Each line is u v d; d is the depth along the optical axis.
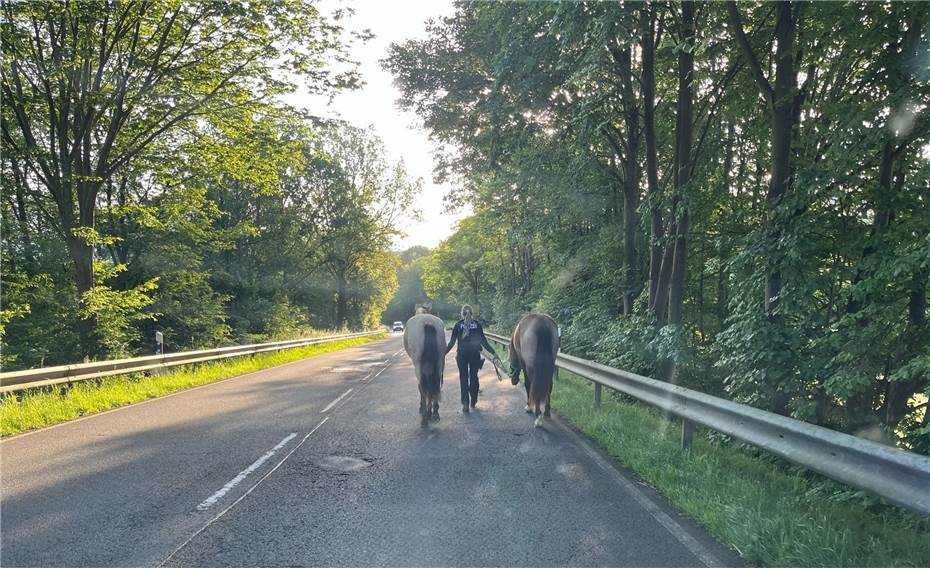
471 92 21.53
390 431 9.38
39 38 17.70
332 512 5.62
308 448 8.25
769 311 9.14
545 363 9.59
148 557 4.64
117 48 18.55
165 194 26.17
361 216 58.50
